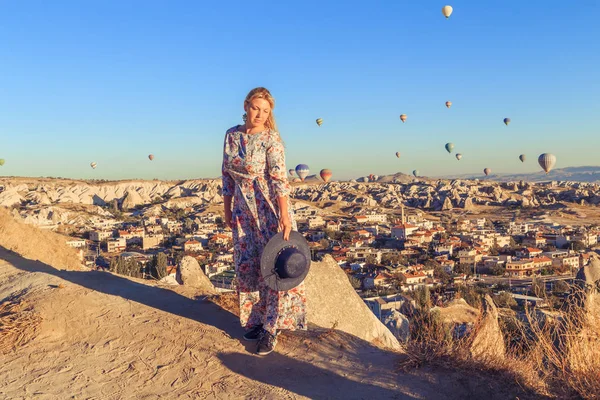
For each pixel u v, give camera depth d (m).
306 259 4.66
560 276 71.62
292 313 4.71
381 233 120.88
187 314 5.67
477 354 4.34
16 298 6.37
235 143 4.69
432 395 3.85
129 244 102.50
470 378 4.01
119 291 6.55
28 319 5.38
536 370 4.29
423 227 122.12
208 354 4.66
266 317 4.73
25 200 136.12
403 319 12.52
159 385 4.17
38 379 4.36
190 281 9.30
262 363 4.48
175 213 152.25
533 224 132.25
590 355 4.20
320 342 4.85
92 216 129.88
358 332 7.34
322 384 4.08
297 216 144.25
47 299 6.00
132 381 4.25
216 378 4.24
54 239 12.70
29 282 7.08
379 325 7.78
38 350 4.95
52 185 162.00
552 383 4.12
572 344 4.20
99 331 5.29
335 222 128.75
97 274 7.67
